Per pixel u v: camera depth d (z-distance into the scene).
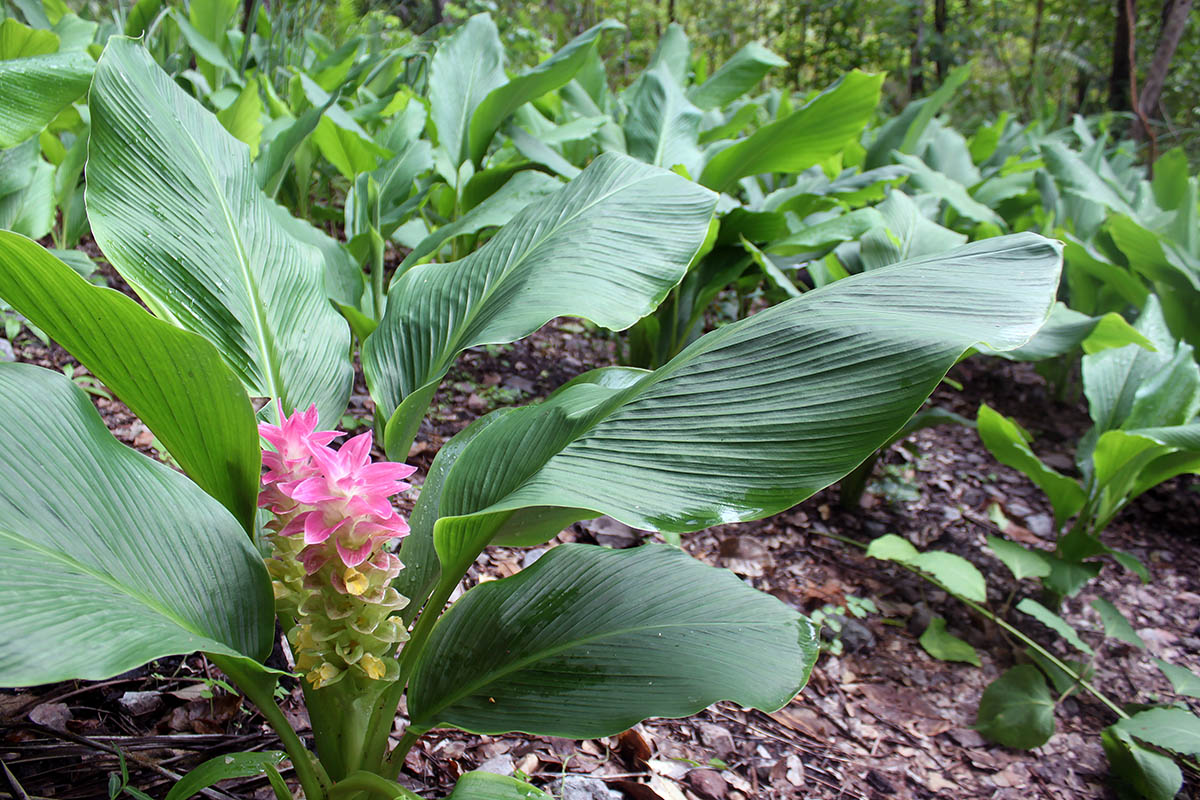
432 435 3.05
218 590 1.16
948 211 4.90
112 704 1.68
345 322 1.81
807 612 2.69
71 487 1.07
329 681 1.16
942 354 1.07
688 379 1.24
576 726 1.20
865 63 12.01
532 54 7.49
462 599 1.44
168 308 1.46
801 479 1.09
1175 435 2.42
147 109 1.61
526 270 1.72
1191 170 8.05
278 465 1.18
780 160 3.64
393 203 3.35
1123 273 3.94
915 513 3.44
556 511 1.48
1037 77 9.98
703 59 6.06
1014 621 2.87
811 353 1.18
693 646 1.30
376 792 1.23
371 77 5.13
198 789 1.20
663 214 1.79
